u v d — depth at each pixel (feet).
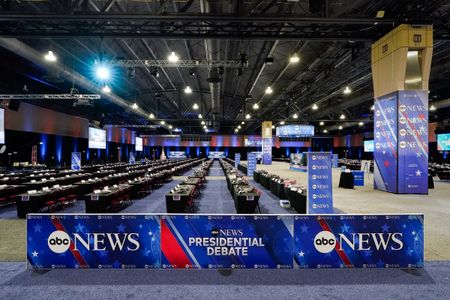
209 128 134.41
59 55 43.47
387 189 33.73
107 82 57.31
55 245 11.95
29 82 55.31
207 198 32.07
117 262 11.96
